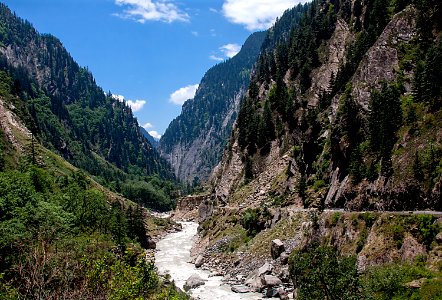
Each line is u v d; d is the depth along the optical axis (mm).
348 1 144000
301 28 166750
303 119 112625
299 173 91875
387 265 39750
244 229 87938
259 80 172625
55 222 47625
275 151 122500
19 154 120250
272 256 65938
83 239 48125
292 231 68500
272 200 94688
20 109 175625
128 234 99438
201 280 64250
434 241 38906
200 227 128375
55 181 101000
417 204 49188
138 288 27172
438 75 57156
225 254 81188
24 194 51375
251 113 142750
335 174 73938
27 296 22203
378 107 65375
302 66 144125
